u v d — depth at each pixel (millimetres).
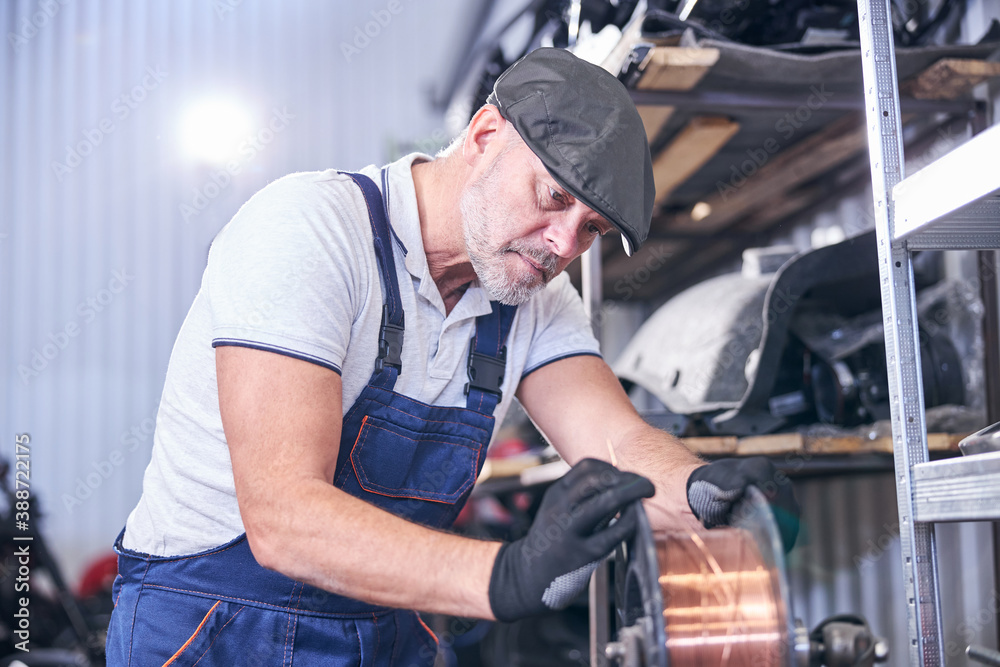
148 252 5793
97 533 5492
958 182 1032
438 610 884
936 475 1100
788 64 1859
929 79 1973
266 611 1169
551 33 2543
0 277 5633
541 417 1442
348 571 896
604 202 1027
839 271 1920
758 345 2084
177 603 1176
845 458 1949
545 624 2801
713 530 920
